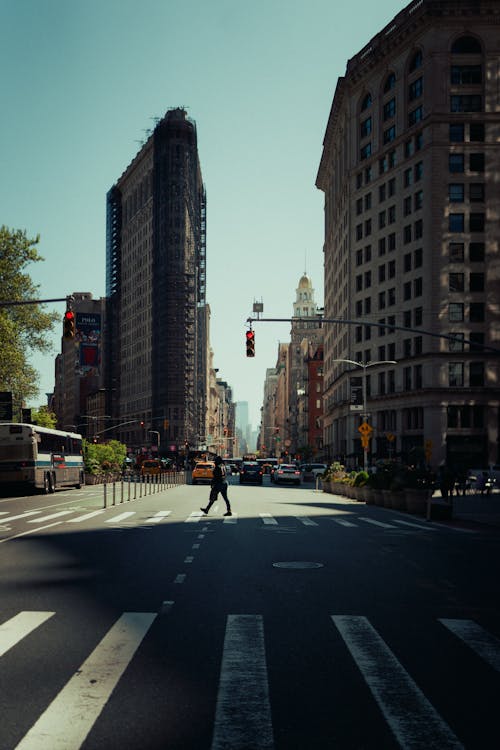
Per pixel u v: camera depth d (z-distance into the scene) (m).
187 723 5.27
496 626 8.50
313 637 7.89
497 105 73.38
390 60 80.81
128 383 154.75
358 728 5.18
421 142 75.38
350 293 87.81
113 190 164.88
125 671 6.59
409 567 13.27
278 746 4.86
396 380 76.75
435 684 6.22
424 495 27.39
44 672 6.55
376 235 83.00
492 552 15.68
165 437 128.12
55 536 18.58
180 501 35.25
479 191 73.00
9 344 54.44
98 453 73.44
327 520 24.06
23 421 51.25
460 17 73.44
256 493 46.41
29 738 4.98
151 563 13.63
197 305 148.38
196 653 7.21
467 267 72.25
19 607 9.48
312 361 143.12
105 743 4.89
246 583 11.39
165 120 136.38
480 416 70.50
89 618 8.81
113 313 163.50
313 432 141.50
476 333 71.69
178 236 132.00
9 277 56.94
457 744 4.90
